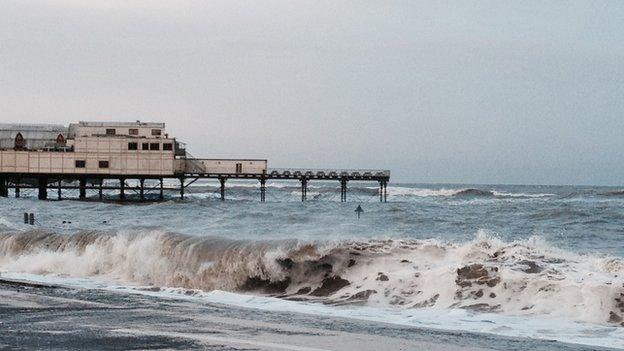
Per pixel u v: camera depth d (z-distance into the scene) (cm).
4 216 8900
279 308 2833
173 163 14300
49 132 14625
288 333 2119
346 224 7481
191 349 1888
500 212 11219
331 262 3400
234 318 2373
